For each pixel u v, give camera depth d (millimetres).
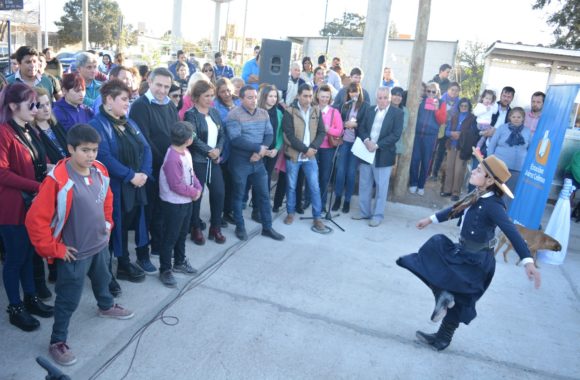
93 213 2809
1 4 12781
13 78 5031
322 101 5801
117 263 4176
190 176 3912
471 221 3156
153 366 2951
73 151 2668
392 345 3459
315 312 3805
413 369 3209
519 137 5941
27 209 2994
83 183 2771
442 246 3246
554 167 5027
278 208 6234
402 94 6180
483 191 3148
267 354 3189
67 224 2758
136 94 5277
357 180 7129
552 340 3768
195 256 4605
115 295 3668
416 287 4465
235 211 5113
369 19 6844
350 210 6621
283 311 3764
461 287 3113
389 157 5934
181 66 8445
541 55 9984
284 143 5625
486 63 10727
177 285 3986
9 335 3088
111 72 4832
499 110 6777
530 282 4848
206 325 3453
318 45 19984
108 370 2873
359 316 3822
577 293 4711
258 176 5152
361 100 6141
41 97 3197
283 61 5965
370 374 3105
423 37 6285
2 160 2875
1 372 2734
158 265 4324
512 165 6016
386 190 6066
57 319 2848
